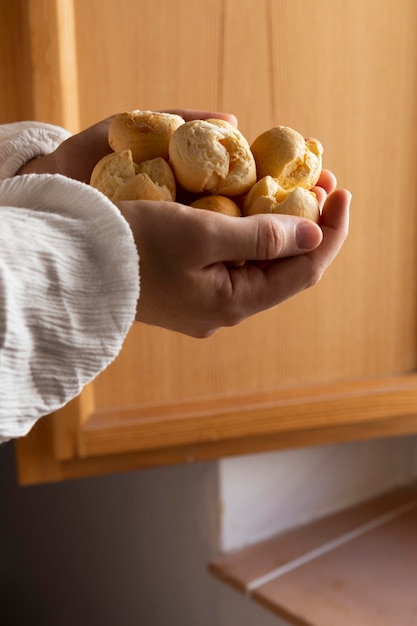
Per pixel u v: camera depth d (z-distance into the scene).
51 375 0.49
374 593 0.90
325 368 0.91
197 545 1.03
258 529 1.04
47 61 0.78
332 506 1.10
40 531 1.36
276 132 0.58
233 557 1.00
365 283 0.90
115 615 1.21
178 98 0.82
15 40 0.79
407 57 0.86
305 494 1.07
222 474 0.99
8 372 0.47
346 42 0.83
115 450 0.86
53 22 0.77
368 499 1.14
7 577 1.50
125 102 0.81
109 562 1.21
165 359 0.86
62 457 0.85
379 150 0.87
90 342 0.50
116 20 0.79
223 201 0.56
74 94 0.80
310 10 0.82
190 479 1.03
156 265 0.54
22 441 0.86
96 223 0.50
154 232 0.53
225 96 0.82
